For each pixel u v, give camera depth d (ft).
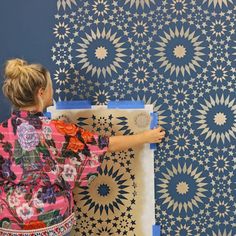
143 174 5.45
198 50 5.31
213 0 5.26
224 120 5.37
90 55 5.39
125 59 5.37
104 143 4.73
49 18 5.39
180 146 5.43
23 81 4.25
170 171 5.46
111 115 5.43
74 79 5.43
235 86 5.32
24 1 5.39
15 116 4.38
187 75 5.34
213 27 5.28
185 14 5.29
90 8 5.35
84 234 5.57
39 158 4.34
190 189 5.47
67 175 4.57
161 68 5.35
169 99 5.38
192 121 5.39
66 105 5.46
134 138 4.99
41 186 4.35
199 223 5.51
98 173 5.19
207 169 5.44
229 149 5.41
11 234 4.36
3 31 5.44
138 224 5.51
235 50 5.29
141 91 5.39
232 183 5.45
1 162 4.36
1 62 5.48
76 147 4.58
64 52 5.41
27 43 5.43
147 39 5.33
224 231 5.51
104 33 5.36
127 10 5.32
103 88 5.42
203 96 5.36
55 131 4.48
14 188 4.34
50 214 4.36
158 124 5.42
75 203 5.54
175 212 5.50
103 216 5.53
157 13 5.30
